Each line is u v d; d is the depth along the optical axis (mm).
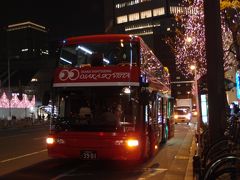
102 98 13234
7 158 16297
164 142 22547
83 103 13312
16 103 62438
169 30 129625
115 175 12242
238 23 18047
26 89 84188
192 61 42312
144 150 13836
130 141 12766
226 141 8273
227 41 25250
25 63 95312
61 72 13680
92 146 12844
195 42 35469
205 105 21906
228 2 16062
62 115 13344
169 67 123000
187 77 116688
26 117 60469
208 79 9953
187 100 58406
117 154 12773
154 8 136625
